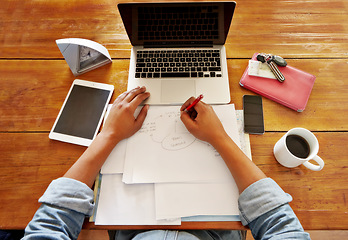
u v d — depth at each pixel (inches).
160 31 27.0
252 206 20.6
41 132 26.3
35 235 18.8
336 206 22.9
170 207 22.4
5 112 27.3
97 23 31.3
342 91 27.1
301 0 31.5
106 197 23.0
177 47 29.0
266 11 31.1
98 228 22.3
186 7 24.5
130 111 25.1
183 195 22.8
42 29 31.2
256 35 30.1
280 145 22.8
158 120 26.2
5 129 26.5
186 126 24.9
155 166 24.0
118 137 24.3
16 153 25.4
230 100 27.3
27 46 30.4
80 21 31.4
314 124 25.9
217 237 25.8
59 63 29.5
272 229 19.4
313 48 29.2
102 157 23.2
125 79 28.5
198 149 24.7
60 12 31.9
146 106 26.4
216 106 26.7
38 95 28.0
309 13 30.8
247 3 31.6
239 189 21.9
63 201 20.3
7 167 24.9
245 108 26.5
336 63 28.5
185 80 27.8
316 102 26.7
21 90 28.3
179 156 24.4
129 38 27.9
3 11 32.1
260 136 25.6
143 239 22.0
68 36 30.8
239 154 22.8
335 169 24.1
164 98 27.0
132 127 25.0
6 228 22.8
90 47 26.7
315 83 27.5
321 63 28.5
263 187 20.9
